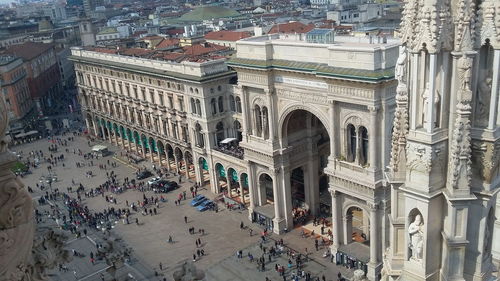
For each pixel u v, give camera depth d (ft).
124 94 387.55
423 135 55.47
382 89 180.34
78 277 202.28
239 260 227.81
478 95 52.95
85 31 604.90
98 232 258.57
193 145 315.17
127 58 375.04
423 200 57.26
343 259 214.69
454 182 54.75
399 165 61.46
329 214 258.98
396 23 455.22
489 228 58.39
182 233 258.16
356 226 240.94
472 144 54.29
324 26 460.96
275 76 223.92
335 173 204.95
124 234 260.21
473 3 50.47
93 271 206.80
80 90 458.09
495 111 52.37
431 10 51.42
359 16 608.19
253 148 243.81
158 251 240.73
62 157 401.70
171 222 271.69
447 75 53.72
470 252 57.93
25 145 451.12
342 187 205.67
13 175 27.20
